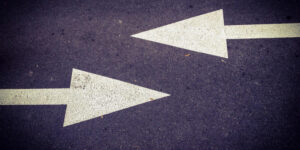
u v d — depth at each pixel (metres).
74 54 2.70
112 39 2.72
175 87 2.48
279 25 2.58
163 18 2.74
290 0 2.63
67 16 2.85
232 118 2.34
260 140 2.27
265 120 2.31
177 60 2.58
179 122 2.38
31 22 2.86
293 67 2.44
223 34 2.61
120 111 2.46
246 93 2.40
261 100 2.38
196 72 2.52
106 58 2.65
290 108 2.33
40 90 2.60
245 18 2.63
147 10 2.78
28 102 2.56
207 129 2.33
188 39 2.64
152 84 2.52
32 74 2.66
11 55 2.76
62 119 2.48
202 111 2.39
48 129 2.46
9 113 2.55
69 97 2.55
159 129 2.38
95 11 2.83
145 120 2.41
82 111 2.49
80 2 2.88
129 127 2.41
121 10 2.81
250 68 2.48
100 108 2.48
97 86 2.56
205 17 2.69
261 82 2.42
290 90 2.38
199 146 2.30
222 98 2.41
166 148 2.33
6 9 2.94
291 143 2.24
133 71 2.58
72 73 2.63
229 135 2.30
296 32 2.54
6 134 2.49
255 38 2.56
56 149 2.41
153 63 2.59
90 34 2.76
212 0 2.73
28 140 2.45
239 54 2.53
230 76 2.47
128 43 2.69
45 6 2.90
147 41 2.68
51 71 2.66
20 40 2.80
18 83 2.65
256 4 2.66
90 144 2.39
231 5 2.69
